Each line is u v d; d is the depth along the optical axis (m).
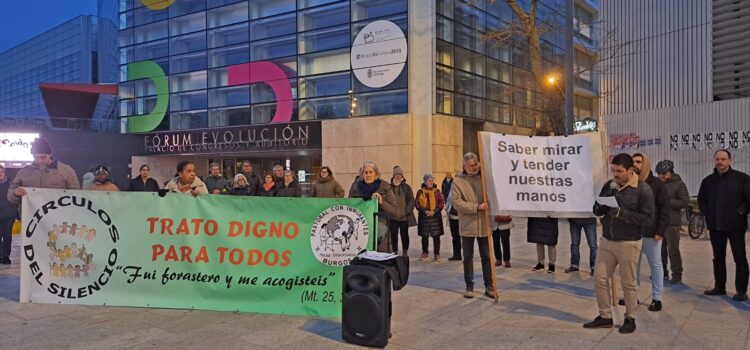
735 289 6.94
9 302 6.41
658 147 15.10
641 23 16.50
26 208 6.39
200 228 6.11
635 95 16.58
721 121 13.59
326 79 24.52
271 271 5.94
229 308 5.99
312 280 5.85
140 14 30.77
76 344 4.85
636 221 4.96
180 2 29.25
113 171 30.94
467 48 24.19
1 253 9.09
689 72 15.25
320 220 5.85
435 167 21.83
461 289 7.14
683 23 15.44
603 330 5.20
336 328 5.34
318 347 4.77
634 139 15.77
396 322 5.55
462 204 6.49
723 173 6.42
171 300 6.13
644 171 5.78
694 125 14.21
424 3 22.12
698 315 5.70
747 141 13.02
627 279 5.12
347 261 5.76
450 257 10.06
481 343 4.85
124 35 31.44
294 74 25.42
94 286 6.28
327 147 24.02
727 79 14.40
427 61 22.02
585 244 11.65
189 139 28.78
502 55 26.62
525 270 8.59
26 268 6.37
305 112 25.11
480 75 24.98
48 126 31.62
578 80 34.50
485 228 6.56
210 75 28.30
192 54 28.92
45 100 36.03
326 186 9.07
